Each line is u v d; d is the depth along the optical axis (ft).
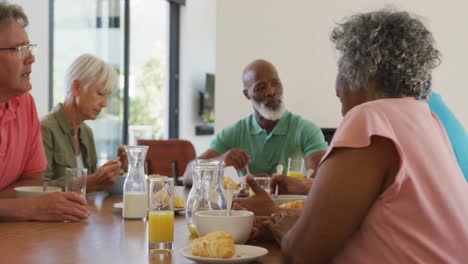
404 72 4.91
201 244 4.71
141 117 26.45
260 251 4.98
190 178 11.07
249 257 4.72
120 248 5.31
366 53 4.91
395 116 4.77
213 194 5.89
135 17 25.67
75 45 21.83
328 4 16.37
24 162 8.74
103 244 5.47
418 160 4.68
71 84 10.41
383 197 4.60
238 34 16.84
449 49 15.66
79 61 10.39
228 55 16.88
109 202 8.35
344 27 5.15
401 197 4.59
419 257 4.54
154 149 14.78
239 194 8.63
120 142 25.07
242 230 5.34
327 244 4.59
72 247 5.33
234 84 16.84
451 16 15.61
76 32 21.86
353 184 4.50
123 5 24.77
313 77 16.53
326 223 4.55
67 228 6.28
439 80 15.71
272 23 16.67
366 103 4.83
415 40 4.93
